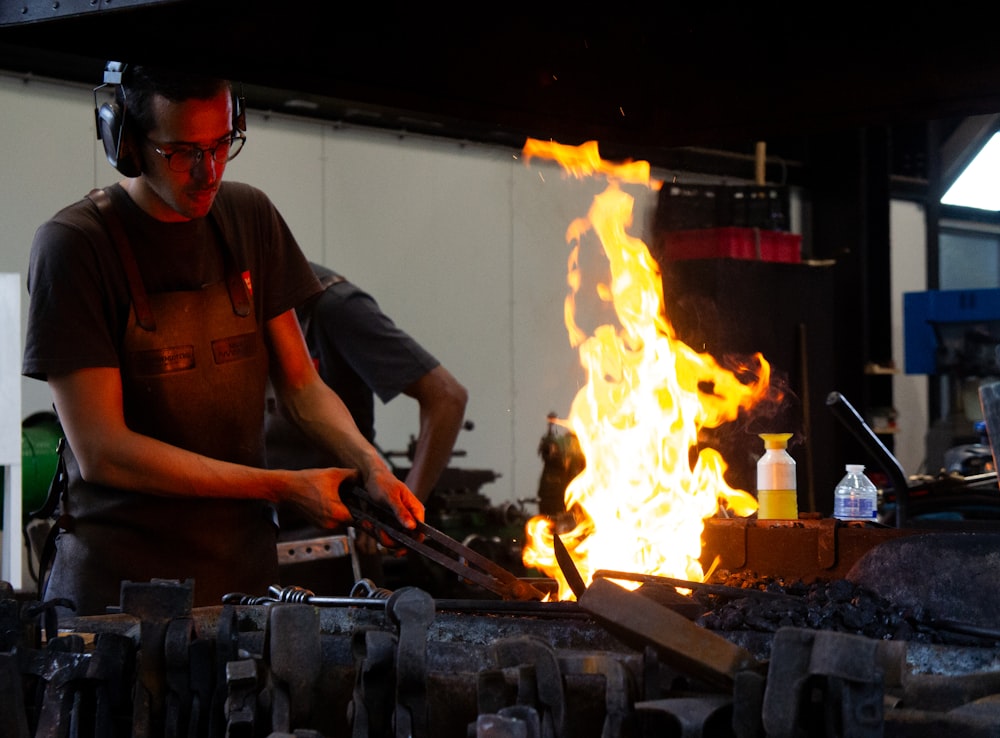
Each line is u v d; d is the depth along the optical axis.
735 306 5.79
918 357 5.90
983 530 2.00
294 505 1.86
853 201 7.56
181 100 1.77
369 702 1.14
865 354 7.47
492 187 6.91
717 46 2.00
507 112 2.03
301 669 1.17
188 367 1.97
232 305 2.01
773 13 1.89
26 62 5.16
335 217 6.32
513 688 1.12
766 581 1.68
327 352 2.86
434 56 1.86
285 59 1.73
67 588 1.98
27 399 5.27
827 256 7.57
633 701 1.05
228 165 5.95
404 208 6.58
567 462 4.14
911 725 1.02
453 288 6.76
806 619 1.23
